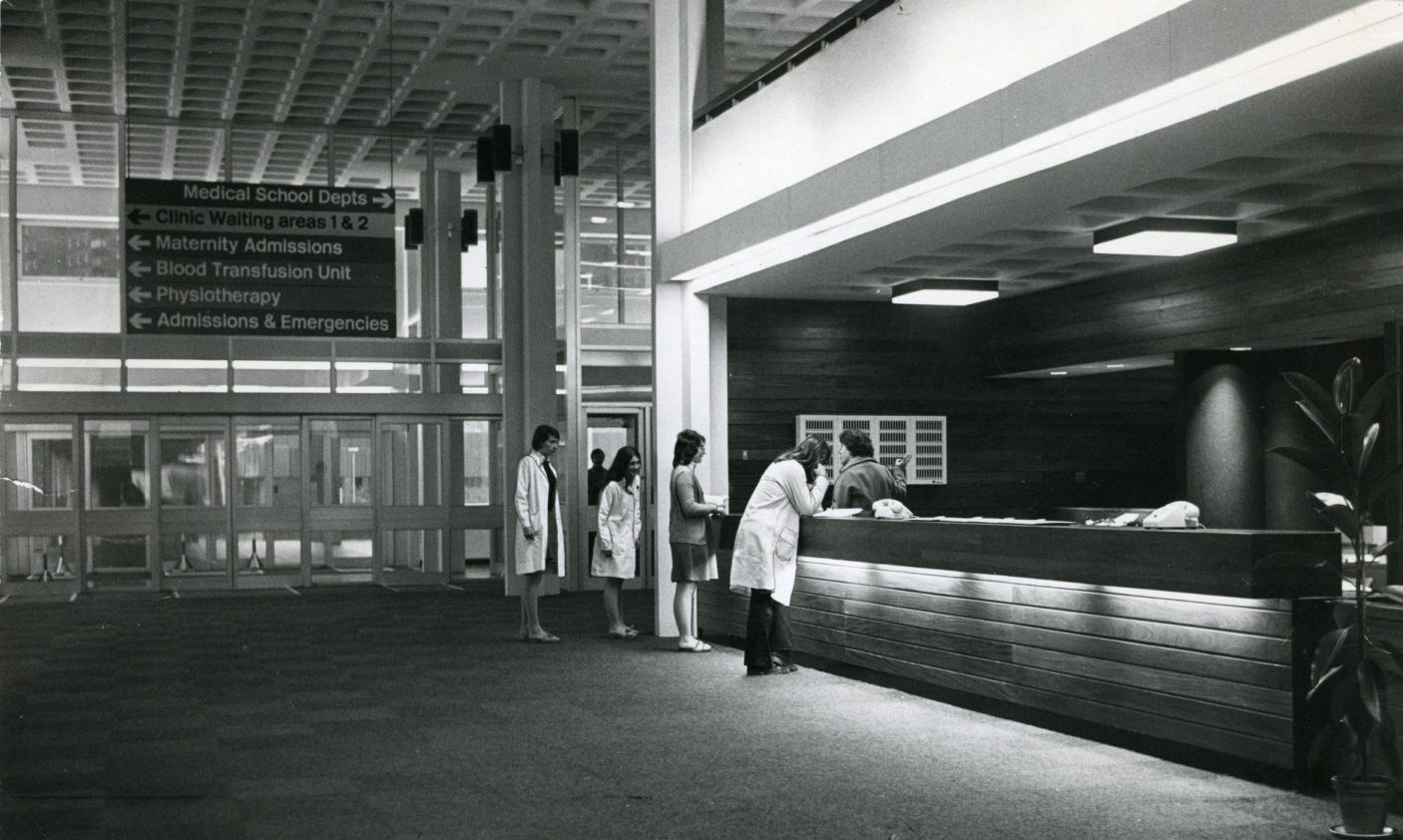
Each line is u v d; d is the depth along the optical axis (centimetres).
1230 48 636
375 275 1535
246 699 1009
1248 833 596
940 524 970
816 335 1627
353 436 2244
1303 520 1425
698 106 1416
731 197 1292
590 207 2356
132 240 1475
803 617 1179
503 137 1984
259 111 2141
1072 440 1725
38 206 2125
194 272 1490
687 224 1410
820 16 1672
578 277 2122
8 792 697
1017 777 715
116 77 1939
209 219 1494
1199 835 593
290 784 713
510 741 827
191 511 2155
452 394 2272
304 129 2219
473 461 2294
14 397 2084
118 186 2156
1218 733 722
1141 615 780
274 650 1325
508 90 2039
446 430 2273
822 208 1038
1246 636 704
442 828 616
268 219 1509
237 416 2188
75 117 2098
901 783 702
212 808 660
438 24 1755
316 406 2205
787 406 1612
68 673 1169
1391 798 624
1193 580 727
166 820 637
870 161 967
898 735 838
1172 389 1762
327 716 927
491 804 662
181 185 1488
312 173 2439
